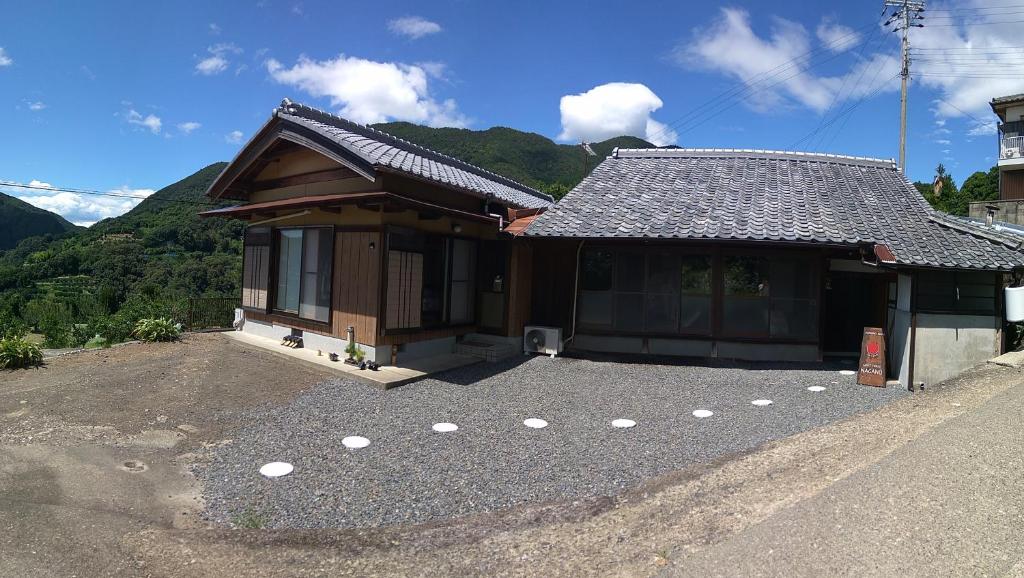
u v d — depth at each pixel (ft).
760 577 9.98
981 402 20.59
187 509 13.83
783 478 14.79
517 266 33.83
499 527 12.85
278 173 35.35
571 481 15.57
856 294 34.30
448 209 28.66
